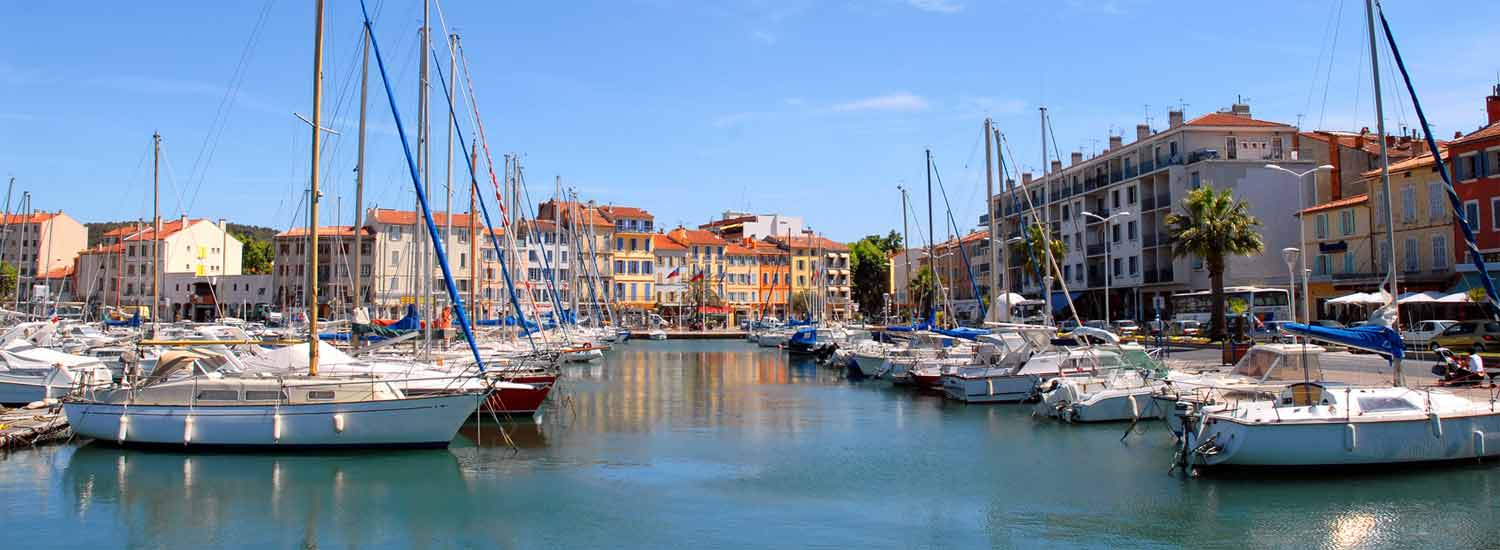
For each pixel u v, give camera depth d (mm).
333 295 85562
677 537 20172
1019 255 91375
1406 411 23453
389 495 23406
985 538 19984
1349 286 64938
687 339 118938
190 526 20797
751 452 29500
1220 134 82438
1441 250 57594
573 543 19781
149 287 123062
